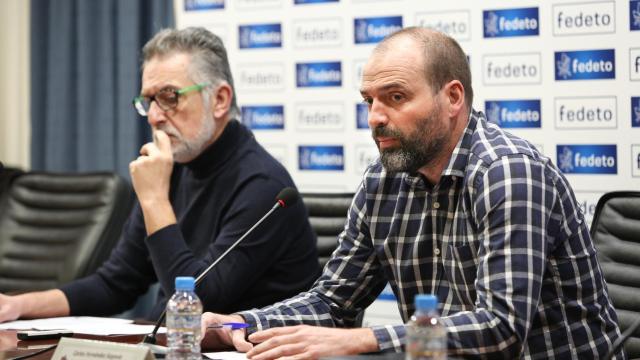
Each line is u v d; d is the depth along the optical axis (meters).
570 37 3.40
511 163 1.95
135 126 4.68
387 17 3.76
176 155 2.79
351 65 3.85
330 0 3.88
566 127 3.43
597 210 2.61
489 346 1.81
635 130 3.32
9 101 5.11
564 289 2.03
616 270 2.50
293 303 2.25
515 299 1.83
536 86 3.47
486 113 3.56
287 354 1.83
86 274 3.51
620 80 3.33
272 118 4.05
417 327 1.49
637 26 3.30
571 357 2.02
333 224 3.13
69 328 2.30
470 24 3.58
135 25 4.67
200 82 2.78
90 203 3.65
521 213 1.89
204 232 2.79
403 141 2.01
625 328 2.44
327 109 3.92
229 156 2.82
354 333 1.86
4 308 2.50
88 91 4.79
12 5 5.09
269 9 4.03
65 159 4.86
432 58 2.01
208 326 2.07
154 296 4.63
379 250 2.27
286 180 2.81
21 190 3.81
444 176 2.08
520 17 3.48
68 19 4.85
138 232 2.92
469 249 2.05
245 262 2.63
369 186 2.30
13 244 3.72
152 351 1.79
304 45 3.96
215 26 4.16
